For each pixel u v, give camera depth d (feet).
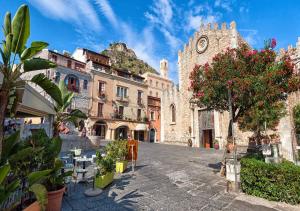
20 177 13.60
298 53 58.75
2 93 12.33
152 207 17.12
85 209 16.30
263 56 25.17
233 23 84.94
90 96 110.73
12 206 11.65
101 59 134.41
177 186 23.34
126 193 20.44
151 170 31.71
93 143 58.59
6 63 12.67
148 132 136.67
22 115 31.04
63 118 28.63
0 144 11.95
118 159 30.42
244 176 21.06
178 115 103.71
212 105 29.14
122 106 126.11
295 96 56.24
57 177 15.37
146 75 201.05
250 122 40.32
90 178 25.45
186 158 46.52
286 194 18.20
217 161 42.09
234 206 17.52
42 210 10.78
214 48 90.07
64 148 48.65
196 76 30.35
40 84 14.53
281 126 40.96
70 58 110.01
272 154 26.96
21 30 13.08
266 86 22.88
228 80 24.53
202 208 17.07
